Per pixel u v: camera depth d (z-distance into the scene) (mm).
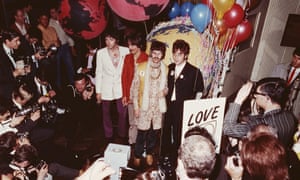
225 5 3318
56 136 4332
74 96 4152
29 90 3309
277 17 6590
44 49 4676
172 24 4172
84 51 5875
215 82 4266
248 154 1778
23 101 3297
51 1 5262
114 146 3133
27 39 4578
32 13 5402
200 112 2367
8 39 3775
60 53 5277
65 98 4137
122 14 2941
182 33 4035
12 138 2641
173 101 3902
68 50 5445
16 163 2461
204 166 1604
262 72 7066
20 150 2492
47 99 3766
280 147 1766
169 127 4051
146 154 4012
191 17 3639
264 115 2533
